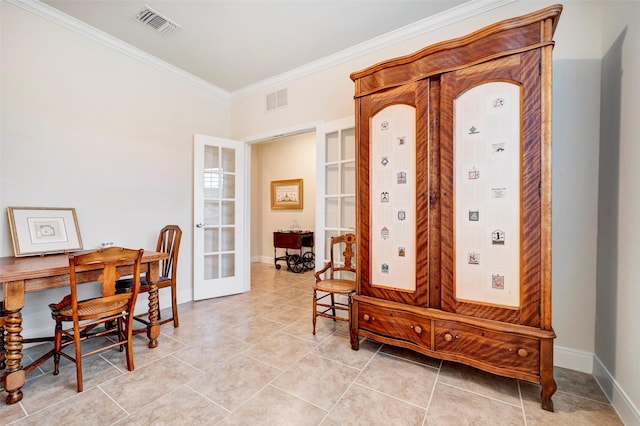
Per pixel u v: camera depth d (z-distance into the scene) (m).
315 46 2.83
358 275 2.18
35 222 2.23
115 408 1.52
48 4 2.24
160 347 2.23
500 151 1.64
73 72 2.48
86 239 2.55
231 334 2.47
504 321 1.63
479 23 2.26
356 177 2.18
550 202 1.53
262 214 6.45
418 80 1.90
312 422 1.42
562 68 1.94
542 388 1.52
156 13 2.35
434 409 1.53
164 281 2.56
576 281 1.92
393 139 2.01
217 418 1.45
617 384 1.53
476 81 1.70
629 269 1.46
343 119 2.86
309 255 5.71
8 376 1.54
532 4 2.07
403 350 2.20
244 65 3.18
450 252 1.79
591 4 1.88
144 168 2.99
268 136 3.54
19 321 1.62
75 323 1.68
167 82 3.20
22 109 2.21
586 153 1.89
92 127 2.60
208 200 3.52
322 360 2.04
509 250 1.62
